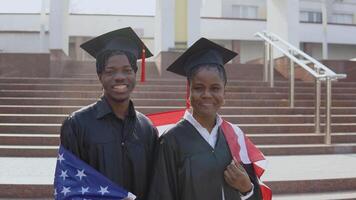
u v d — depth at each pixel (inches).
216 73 103.5
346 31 984.3
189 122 104.7
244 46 962.7
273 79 453.1
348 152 301.1
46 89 404.2
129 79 99.5
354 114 378.3
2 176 203.9
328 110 303.9
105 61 99.9
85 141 96.3
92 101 363.6
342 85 467.5
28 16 900.0
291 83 370.9
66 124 97.7
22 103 362.9
